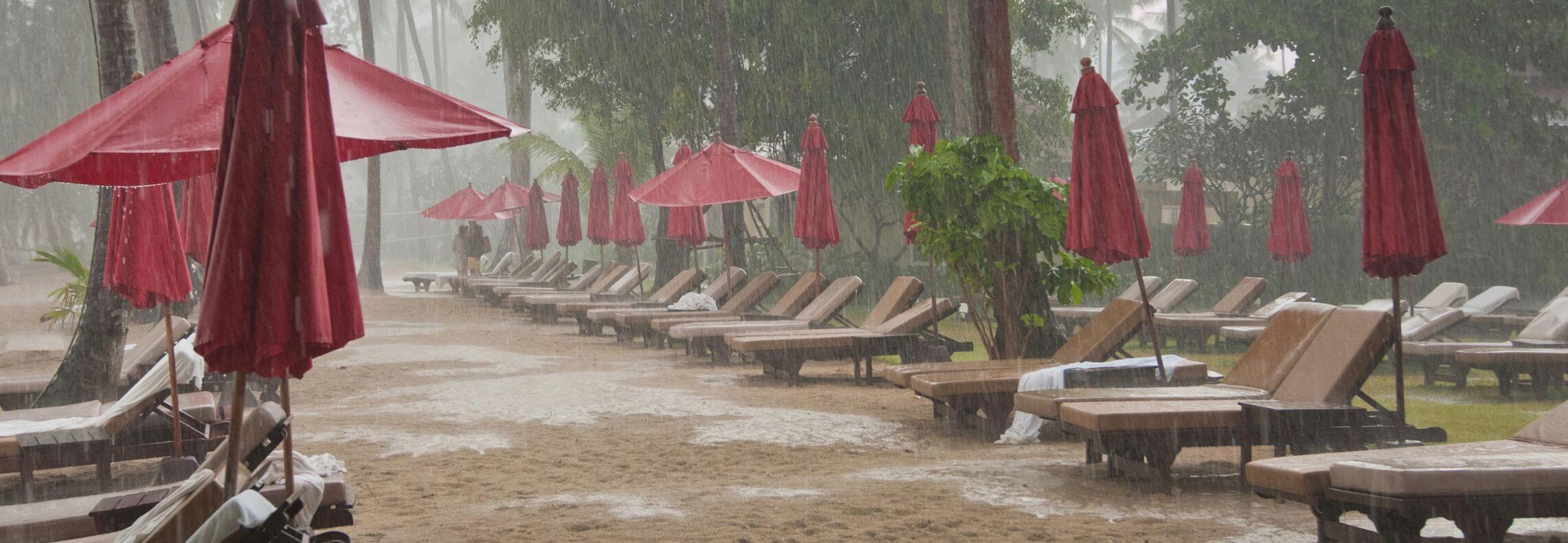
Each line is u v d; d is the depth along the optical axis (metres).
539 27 23.69
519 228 39.88
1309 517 5.10
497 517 5.40
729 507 5.48
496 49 25.59
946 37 22.64
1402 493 3.92
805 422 8.52
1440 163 22.03
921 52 23.02
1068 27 24.69
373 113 5.20
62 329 17.34
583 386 11.02
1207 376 7.56
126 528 4.04
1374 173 6.63
